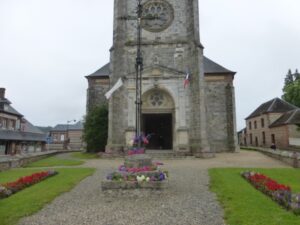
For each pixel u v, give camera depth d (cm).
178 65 2534
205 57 3588
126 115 2453
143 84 2480
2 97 4428
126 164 1042
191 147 2380
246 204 772
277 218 642
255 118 5091
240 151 3297
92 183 1157
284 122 3844
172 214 709
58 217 696
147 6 2622
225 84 3325
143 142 1258
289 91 4806
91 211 746
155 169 984
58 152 3200
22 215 701
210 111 3281
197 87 2417
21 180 1070
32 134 4891
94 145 2766
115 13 2600
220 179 1184
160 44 2569
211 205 792
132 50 2572
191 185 1091
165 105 2512
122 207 780
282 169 1530
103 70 3516
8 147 4066
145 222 650
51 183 1141
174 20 2595
